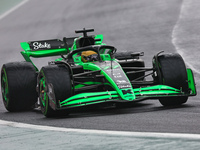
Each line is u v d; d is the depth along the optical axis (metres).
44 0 150.62
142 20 97.50
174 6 112.12
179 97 29.84
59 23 105.88
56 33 93.44
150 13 105.50
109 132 21.62
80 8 126.31
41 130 23.48
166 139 19.42
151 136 20.12
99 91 31.31
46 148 19.45
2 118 30.53
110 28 92.00
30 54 37.66
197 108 28.14
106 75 29.16
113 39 80.00
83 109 32.16
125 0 132.00
